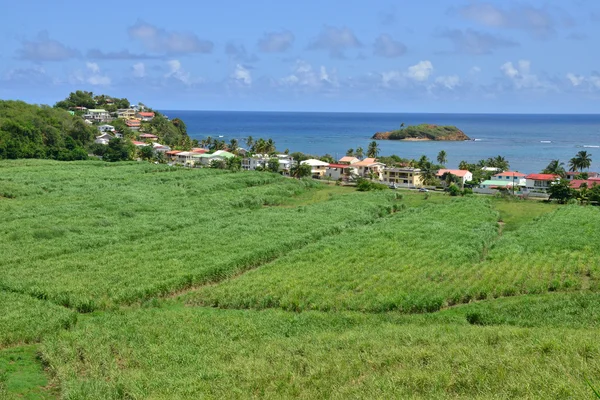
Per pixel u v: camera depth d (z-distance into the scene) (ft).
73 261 205.57
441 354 120.57
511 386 99.14
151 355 128.06
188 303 174.70
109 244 235.40
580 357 110.93
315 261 216.95
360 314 159.84
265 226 275.80
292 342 135.54
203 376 116.57
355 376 115.34
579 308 160.04
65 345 130.11
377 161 613.93
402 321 156.46
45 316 148.56
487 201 379.76
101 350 127.85
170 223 275.39
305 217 300.40
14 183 360.28
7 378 118.32
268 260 225.35
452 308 169.89
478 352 119.55
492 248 240.53
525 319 153.28
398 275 195.83
